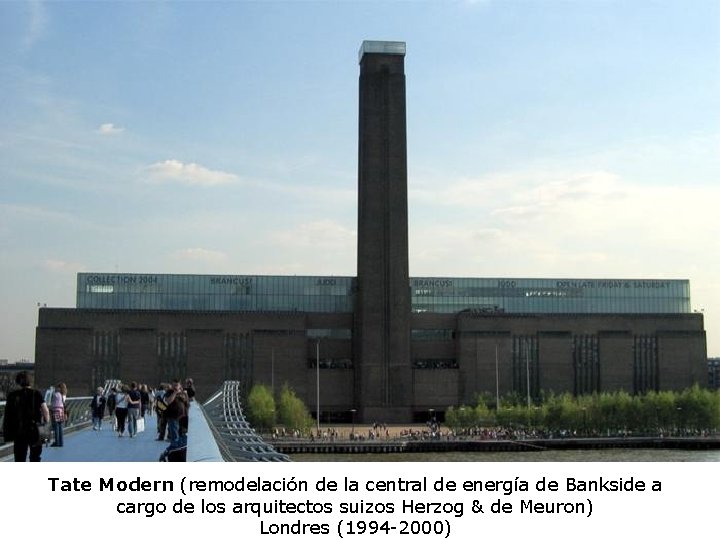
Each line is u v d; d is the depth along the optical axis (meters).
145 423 64.81
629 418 184.12
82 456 39.44
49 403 43.88
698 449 173.25
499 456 157.12
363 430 190.50
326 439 169.88
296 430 177.38
